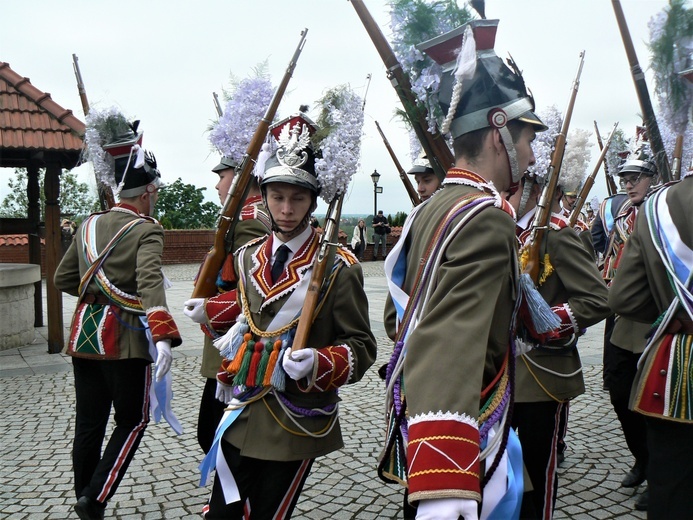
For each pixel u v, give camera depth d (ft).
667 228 7.06
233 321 8.03
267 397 7.34
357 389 18.53
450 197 5.20
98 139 10.91
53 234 23.99
